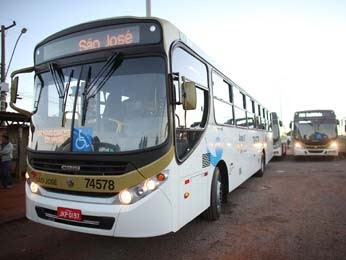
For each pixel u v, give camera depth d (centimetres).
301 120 1886
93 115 412
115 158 378
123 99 404
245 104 862
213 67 591
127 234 364
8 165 986
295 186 969
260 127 1142
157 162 373
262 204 731
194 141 470
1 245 504
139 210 364
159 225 371
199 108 510
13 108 495
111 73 414
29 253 469
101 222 375
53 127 438
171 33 415
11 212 691
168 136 382
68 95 433
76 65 438
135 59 409
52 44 467
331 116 1842
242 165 802
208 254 443
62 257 449
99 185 380
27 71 495
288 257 430
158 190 370
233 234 521
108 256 446
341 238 499
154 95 394
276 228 551
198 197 479
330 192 862
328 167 1482
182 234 523
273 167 1534
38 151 438
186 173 431
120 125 398
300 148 1862
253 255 438
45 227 589
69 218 393
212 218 584
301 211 663
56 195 413
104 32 425
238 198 801
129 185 369
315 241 487
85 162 395
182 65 448
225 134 643
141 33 407
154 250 461
